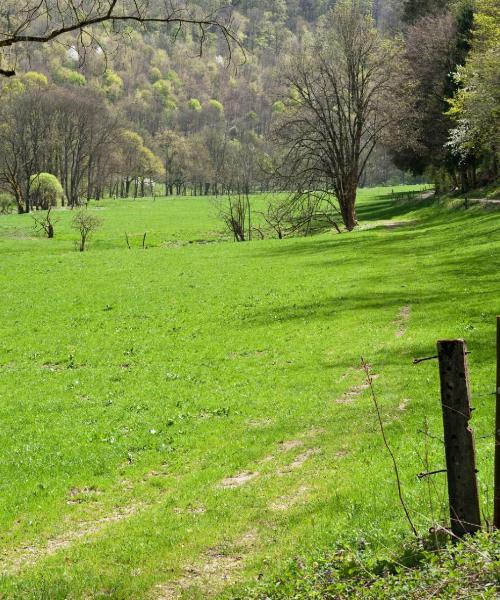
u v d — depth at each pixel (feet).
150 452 63.52
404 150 310.65
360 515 39.65
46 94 474.90
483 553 25.49
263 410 71.51
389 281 140.46
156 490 54.24
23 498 55.11
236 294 146.51
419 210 299.58
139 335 117.91
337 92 265.75
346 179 272.51
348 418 63.10
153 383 88.17
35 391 88.99
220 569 38.04
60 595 37.14
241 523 43.83
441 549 28.19
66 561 42.32
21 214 422.00
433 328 95.86
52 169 544.21
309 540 38.06
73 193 516.73
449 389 29.12
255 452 58.85
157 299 148.25
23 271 200.64
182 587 36.63
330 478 48.39
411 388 69.05
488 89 205.57
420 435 53.67
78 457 63.26
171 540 42.91
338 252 198.49
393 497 41.45
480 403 59.31
